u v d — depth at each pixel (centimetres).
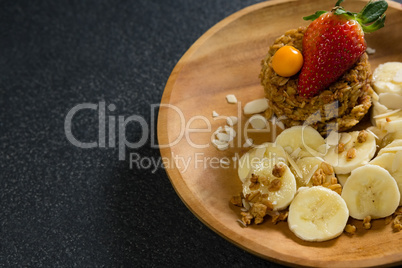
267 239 44
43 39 59
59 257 48
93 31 60
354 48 46
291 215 45
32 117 55
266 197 46
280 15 53
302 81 47
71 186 51
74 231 49
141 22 60
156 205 50
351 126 49
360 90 48
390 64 51
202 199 47
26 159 53
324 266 42
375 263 42
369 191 45
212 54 52
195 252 48
